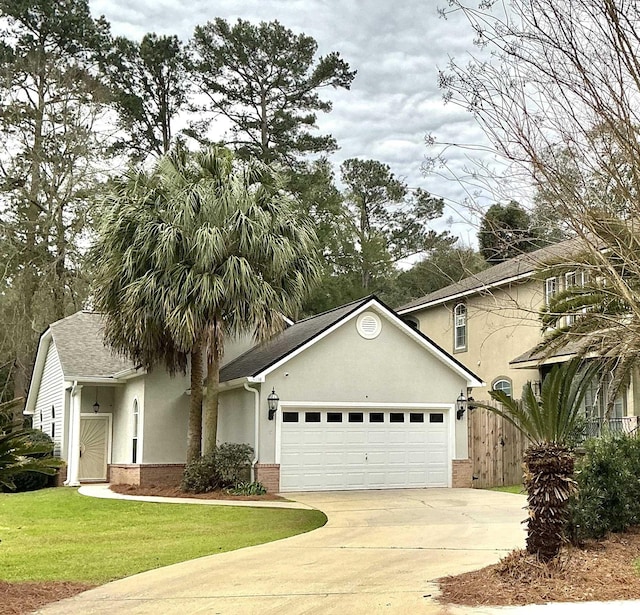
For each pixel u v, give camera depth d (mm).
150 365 20969
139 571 10320
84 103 38281
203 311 19391
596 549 10023
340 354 20875
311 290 21047
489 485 22031
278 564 10586
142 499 18859
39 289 37062
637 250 8000
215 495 19141
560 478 8938
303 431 20438
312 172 40594
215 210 19500
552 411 9227
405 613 7707
